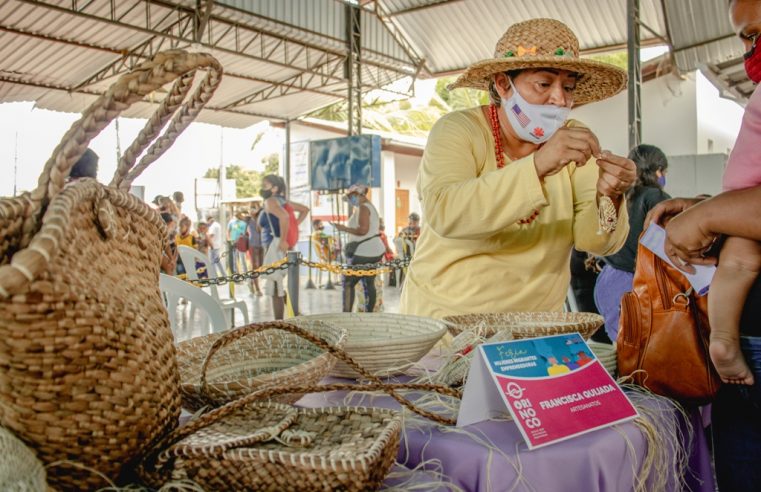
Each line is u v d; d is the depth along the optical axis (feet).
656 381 4.00
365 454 2.34
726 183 3.70
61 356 2.17
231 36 36.11
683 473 4.01
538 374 3.22
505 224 4.70
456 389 3.53
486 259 5.45
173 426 2.72
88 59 33.73
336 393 3.90
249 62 38.78
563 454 2.88
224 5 32.04
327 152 33.88
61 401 2.22
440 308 5.63
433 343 4.29
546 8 33.55
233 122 51.44
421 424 3.23
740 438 4.01
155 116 2.89
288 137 52.34
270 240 24.67
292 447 2.53
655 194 9.62
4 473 1.97
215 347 3.12
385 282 41.09
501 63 4.95
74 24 29.63
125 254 2.64
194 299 8.62
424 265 5.80
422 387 3.30
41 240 1.92
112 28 30.63
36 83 36.01
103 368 2.28
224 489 2.44
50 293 2.09
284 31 35.86
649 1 30.89
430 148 5.37
